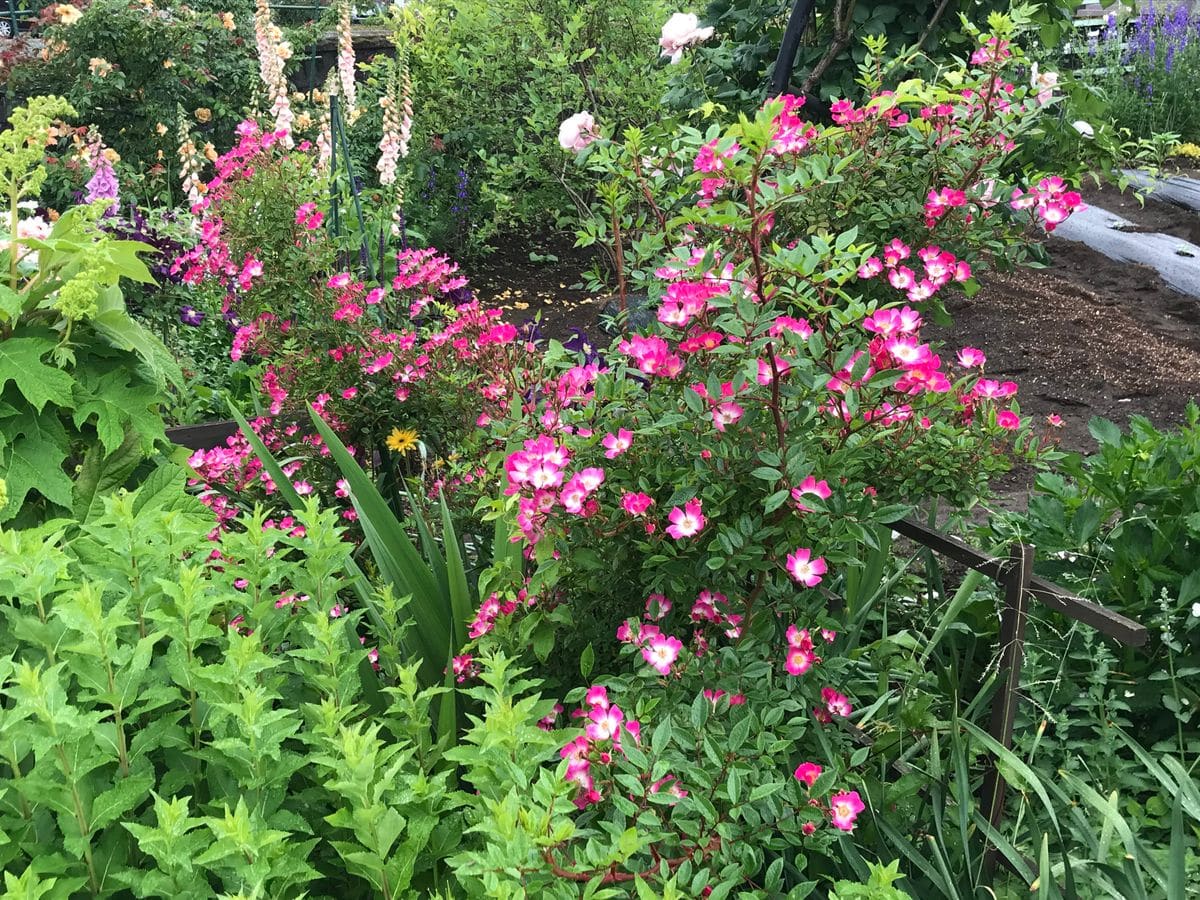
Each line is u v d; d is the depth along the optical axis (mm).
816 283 1781
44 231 2787
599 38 6992
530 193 7098
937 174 2533
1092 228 6617
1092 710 2250
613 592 1936
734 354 1729
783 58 3264
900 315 1782
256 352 3322
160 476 2164
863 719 2094
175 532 1668
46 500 2189
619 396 1879
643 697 1676
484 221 7789
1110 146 3396
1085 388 4480
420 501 2799
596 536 1832
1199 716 2273
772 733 1543
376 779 1377
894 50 3447
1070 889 1742
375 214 5227
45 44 8859
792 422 1747
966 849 1792
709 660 1740
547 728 1837
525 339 3242
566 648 1976
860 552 2242
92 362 2242
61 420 2244
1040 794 1774
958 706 2207
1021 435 2201
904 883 1800
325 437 2176
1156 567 2260
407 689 1568
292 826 1359
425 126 7621
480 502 2178
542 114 6215
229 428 3242
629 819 1454
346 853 1317
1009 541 1970
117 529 1592
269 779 1361
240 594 1620
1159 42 9477
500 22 7258
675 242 2402
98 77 8141
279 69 6238
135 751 1381
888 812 1948
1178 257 6000
